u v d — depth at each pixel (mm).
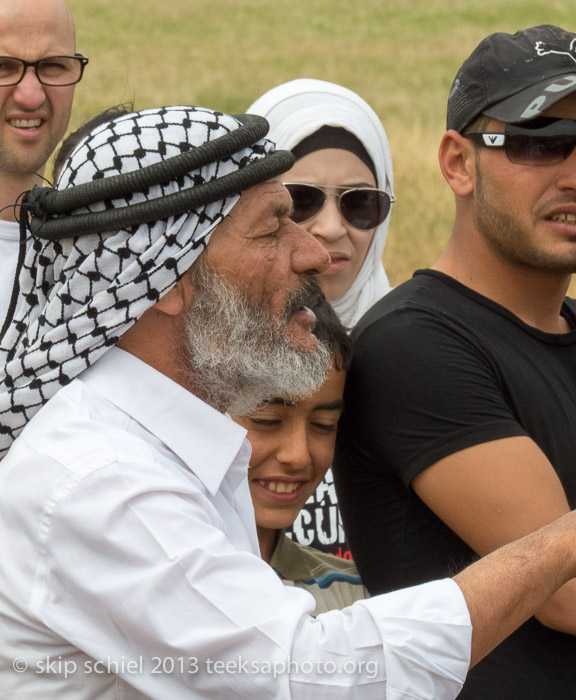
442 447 6133
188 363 5258
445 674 4562
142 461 4676
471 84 6668
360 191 9836
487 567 4797
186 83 59344
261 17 88562
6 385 5082
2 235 8797
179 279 5000
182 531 4551
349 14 89500
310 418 6727
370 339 6566
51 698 4684
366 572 6809
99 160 5043
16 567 4637
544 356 6574
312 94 10055
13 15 9156
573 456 6441
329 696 4457
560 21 83375
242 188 5078
